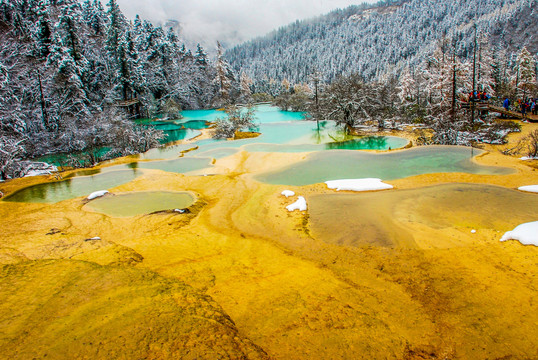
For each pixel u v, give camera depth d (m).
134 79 40.28
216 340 3.48
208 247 6.89
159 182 12.30
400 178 11.57
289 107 51.34
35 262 5.42
